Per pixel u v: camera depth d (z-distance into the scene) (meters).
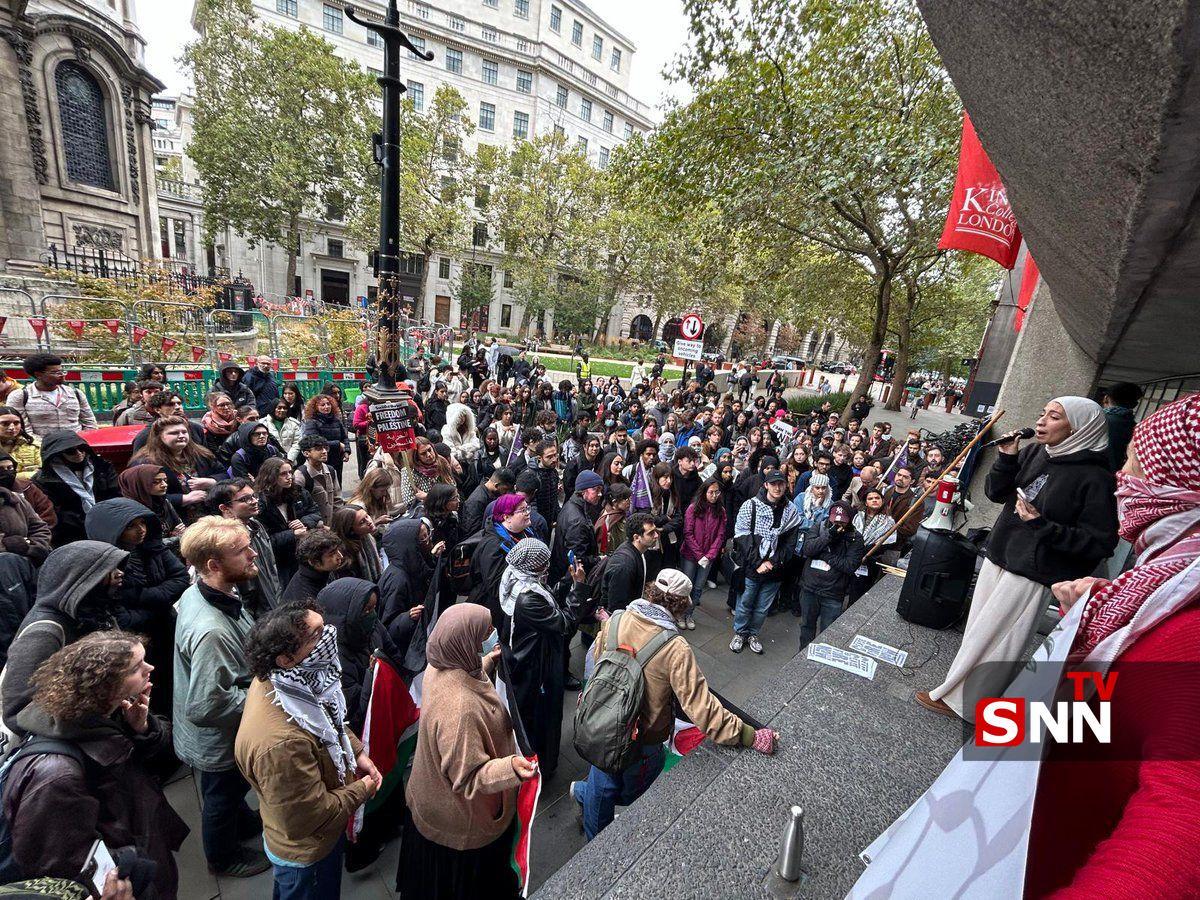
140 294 11.84
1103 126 1.02
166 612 3.10
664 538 5.23
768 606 4.93
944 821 0.65
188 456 4.98
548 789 3.36
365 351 15.84
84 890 1.41
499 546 3.67
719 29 9.84
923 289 18.50
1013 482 2.62
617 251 35.59
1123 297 2.10
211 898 2.56
